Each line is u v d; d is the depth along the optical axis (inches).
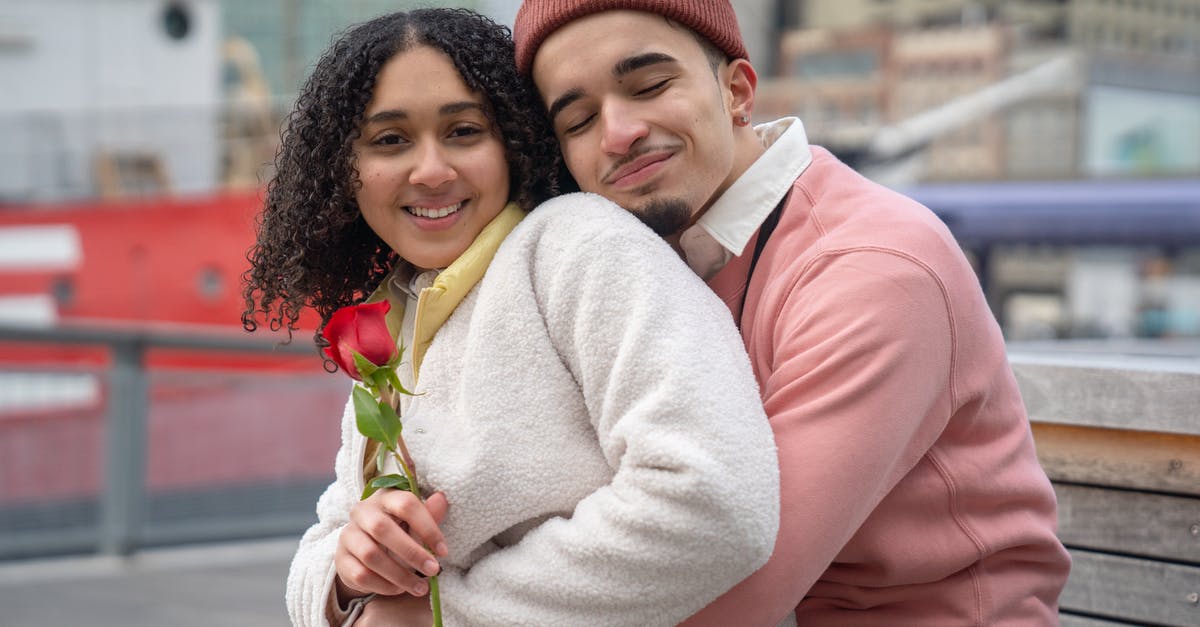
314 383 245.9
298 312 65.9
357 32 61.9
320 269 65.4
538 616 54.0
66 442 223.6
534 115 62.0
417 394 54.7
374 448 60.5
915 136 607.8
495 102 60.6
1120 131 618.2
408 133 60.4
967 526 59.9
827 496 54.1
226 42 510.6
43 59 499.5
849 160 606.2
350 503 63.8
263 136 481.1
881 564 59.0
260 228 66.8
